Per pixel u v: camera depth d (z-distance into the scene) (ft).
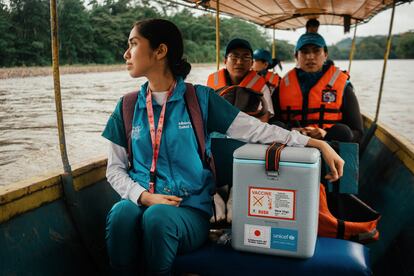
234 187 5.65
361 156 13.51
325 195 6.86
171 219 5.41
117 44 120.16
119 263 5.52
